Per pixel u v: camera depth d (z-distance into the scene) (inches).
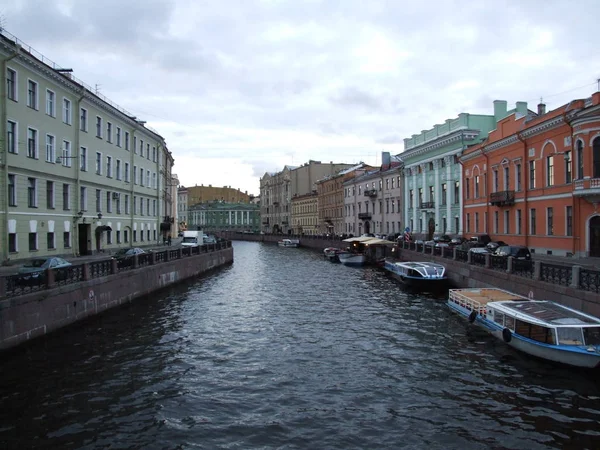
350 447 357.1
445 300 940.6
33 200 1075.3
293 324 741.9
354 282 1257.4
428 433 377.4
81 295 700.7
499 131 1432.1
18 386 465.1
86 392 454.6
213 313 827.4
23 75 1023.6
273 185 4552.2
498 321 613.6
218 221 5428.2
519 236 1299.2
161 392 458.6
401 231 2234.3
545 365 516.7
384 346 613.3
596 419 394.3
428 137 1962.4
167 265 1122.0
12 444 355.6
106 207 1476.4
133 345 612.4
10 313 535.5
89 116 1350.9
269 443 362.3
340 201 3073.3
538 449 350.6
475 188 1589.6
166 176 2390.5
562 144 1099.3
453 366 530.6
